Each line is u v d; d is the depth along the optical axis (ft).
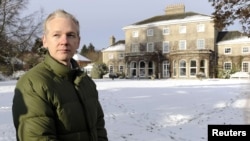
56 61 6.31
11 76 123.24
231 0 27.04
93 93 7.18
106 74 159.02
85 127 6.40
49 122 5.68
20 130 5.60
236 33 152.35
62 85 6.17
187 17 155.43
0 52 77.92
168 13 172.45
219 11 27.89
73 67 6.89
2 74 116.26
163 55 158.61
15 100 5.80
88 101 6.72
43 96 5.79
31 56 80.28
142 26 166.20
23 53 79.56
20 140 5.61
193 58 142.92
